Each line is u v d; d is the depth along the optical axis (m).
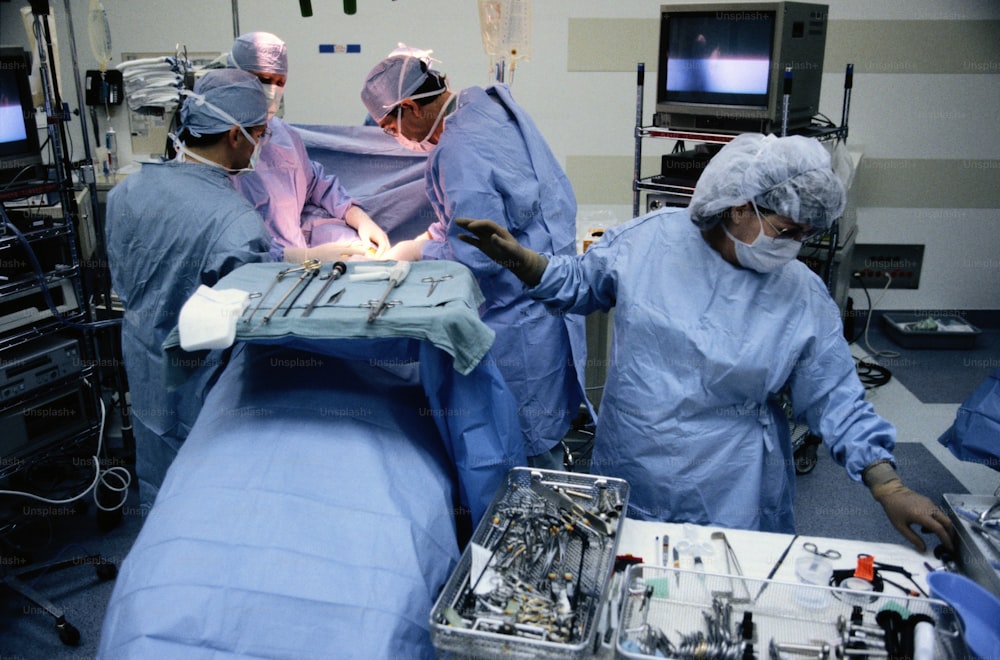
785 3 2.32
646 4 3.78
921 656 1.07
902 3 3.72
